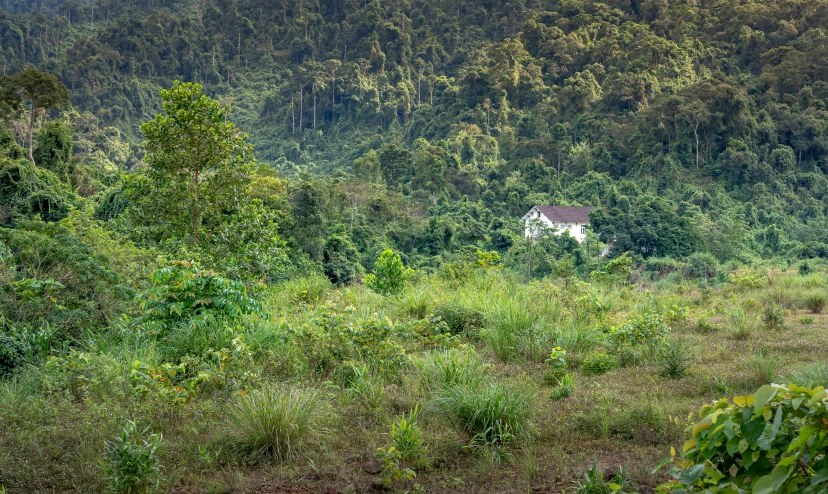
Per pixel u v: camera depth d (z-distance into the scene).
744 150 72.25
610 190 65.62
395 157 71.56
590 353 7.57
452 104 106.12
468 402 5.01
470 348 7.17
